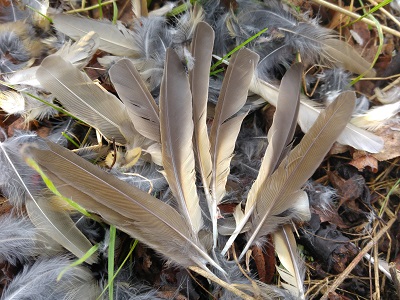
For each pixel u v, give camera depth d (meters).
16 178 0.20
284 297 0.19
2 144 0.20
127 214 0.18
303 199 0.20
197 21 0.23
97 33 0.22
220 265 0.20
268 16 0.24
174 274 0.20
